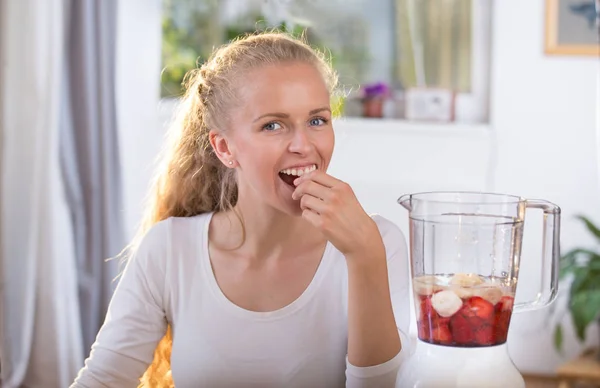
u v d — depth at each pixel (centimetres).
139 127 381
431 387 94
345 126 375
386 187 377
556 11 365
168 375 144
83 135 334
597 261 339
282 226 130
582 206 368
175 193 147
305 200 112
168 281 135
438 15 383
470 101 382
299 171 119
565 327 370
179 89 396
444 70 384
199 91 135
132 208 377
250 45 126
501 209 96
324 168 121
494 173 373
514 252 95
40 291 327
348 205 111
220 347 131
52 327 327
